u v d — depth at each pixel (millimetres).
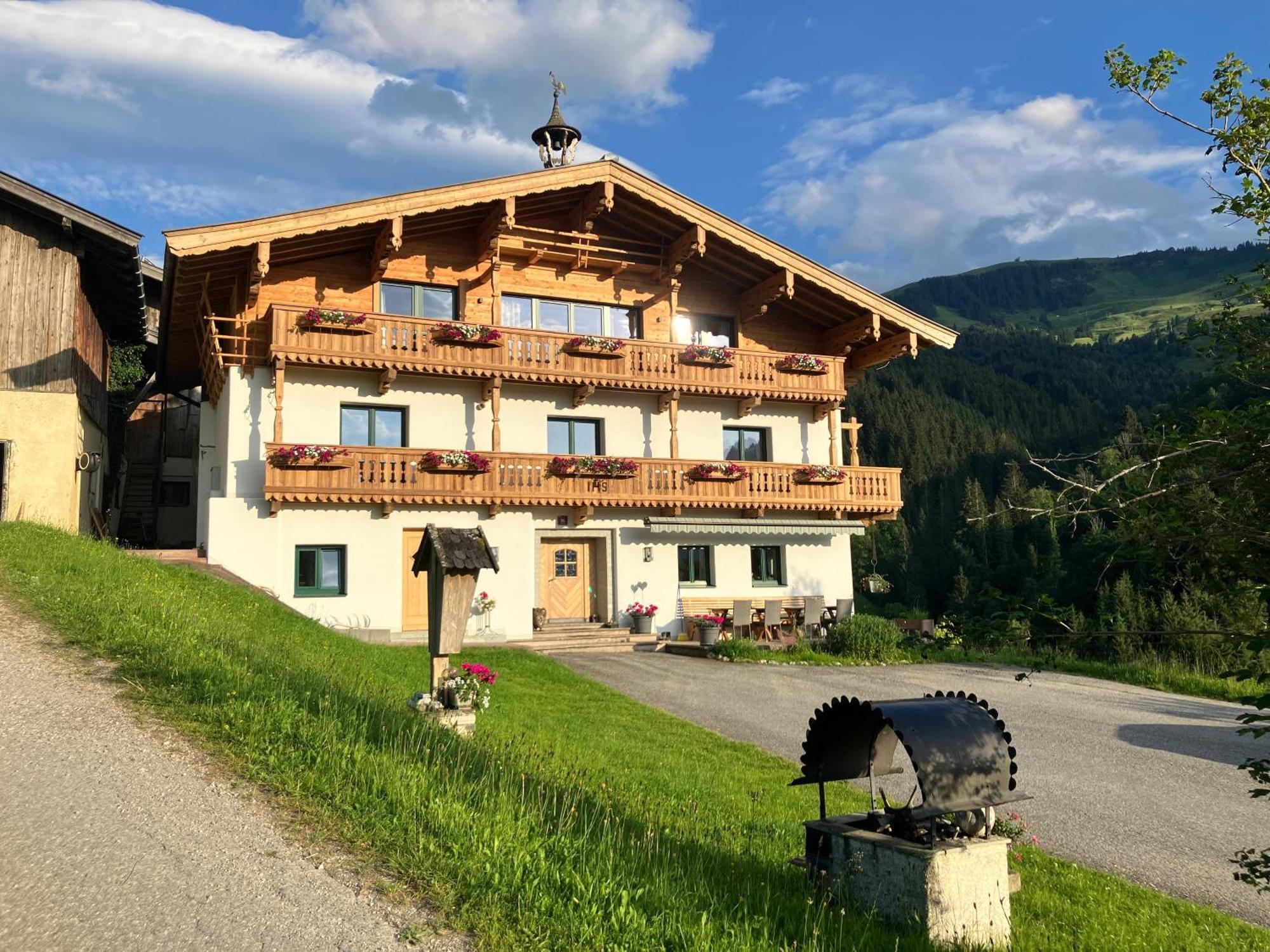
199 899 4664
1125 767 11594
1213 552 4129
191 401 29578
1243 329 4355
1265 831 9062
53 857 5000
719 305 26047
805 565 25938
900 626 22500
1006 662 20234
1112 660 19719
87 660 8680
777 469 25031
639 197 23375
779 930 5066
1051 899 6734
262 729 7047
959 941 5270
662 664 19172
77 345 19641
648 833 6203
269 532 20047
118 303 23312
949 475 98500
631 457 23922
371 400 21500
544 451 23359
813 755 6270
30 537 14281
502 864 5141
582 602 23703
